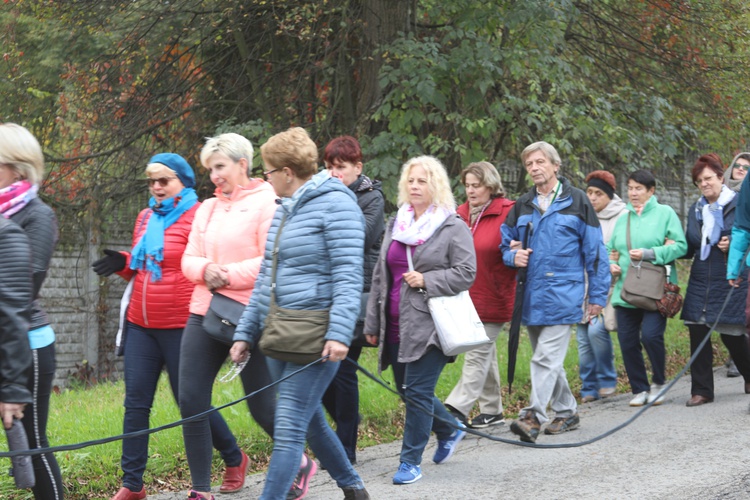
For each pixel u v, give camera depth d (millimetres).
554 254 7434
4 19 15336
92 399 10359
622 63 16875
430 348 6262
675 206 19547
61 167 15531
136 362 6031
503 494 5895
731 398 9125
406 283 6355
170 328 5953
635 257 9047
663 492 5688
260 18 15164
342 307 4871
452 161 14195
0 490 5953
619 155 14812
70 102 15297
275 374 5207
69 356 16344
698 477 5988
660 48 17156
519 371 10438
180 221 6023
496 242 7863
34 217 4613
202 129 15703
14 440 4438
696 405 8859
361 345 6738
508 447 7465
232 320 5551
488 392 8367
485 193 8023
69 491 6273
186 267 5664
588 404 9586
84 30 15250
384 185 12938
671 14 16875
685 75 17125
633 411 8891
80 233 16281
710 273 8945
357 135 13984
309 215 5000
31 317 4551
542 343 7445
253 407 5809
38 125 15828
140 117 15461
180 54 15664
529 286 7508
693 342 9039
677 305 9055
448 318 6211
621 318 9289
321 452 5352
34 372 4641
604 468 6449
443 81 13562
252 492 6320
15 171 4656
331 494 6121
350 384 6855
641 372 9250
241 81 15766
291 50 15641
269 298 5078
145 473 6695
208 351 5723
